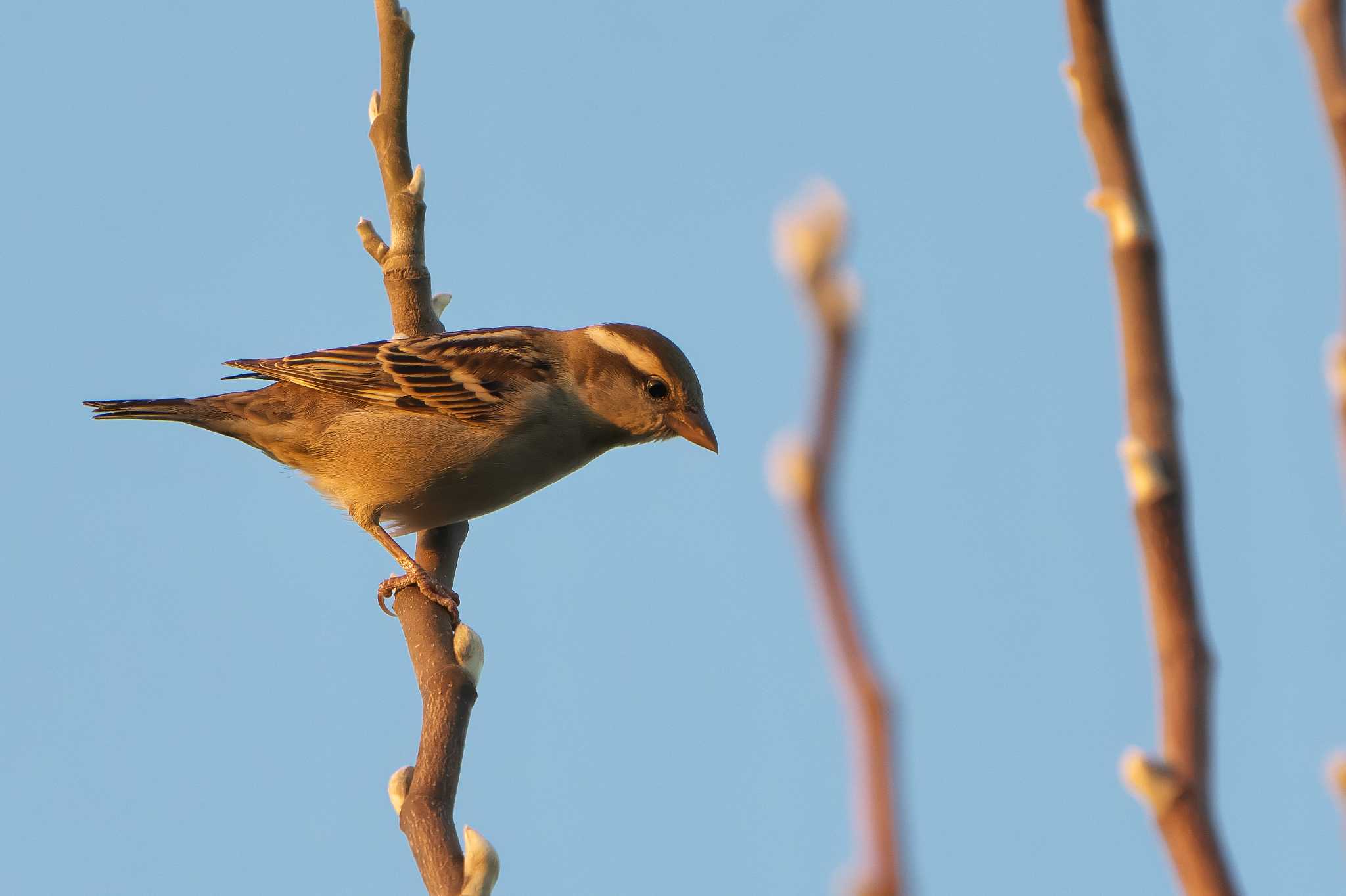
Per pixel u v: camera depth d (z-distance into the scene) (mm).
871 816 2041
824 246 1826
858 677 2035
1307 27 3389
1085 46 3369
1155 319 3193
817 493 1941
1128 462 3098
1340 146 3264
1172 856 2771
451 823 8156
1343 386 3025
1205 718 2936
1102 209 3279
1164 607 3023
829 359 1860
